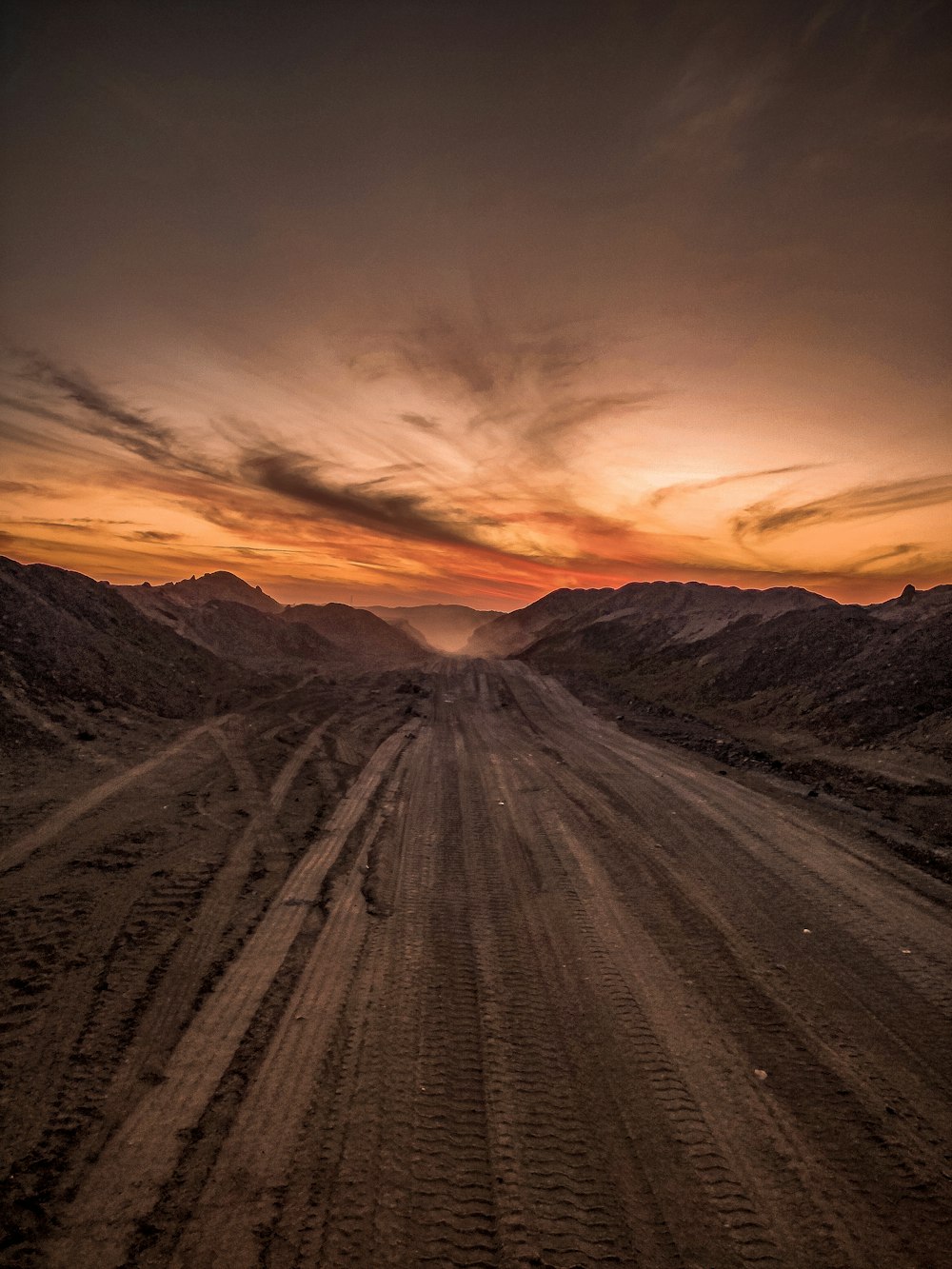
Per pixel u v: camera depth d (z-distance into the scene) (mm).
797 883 8359
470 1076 4730
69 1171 3688
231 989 5629
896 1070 4941
